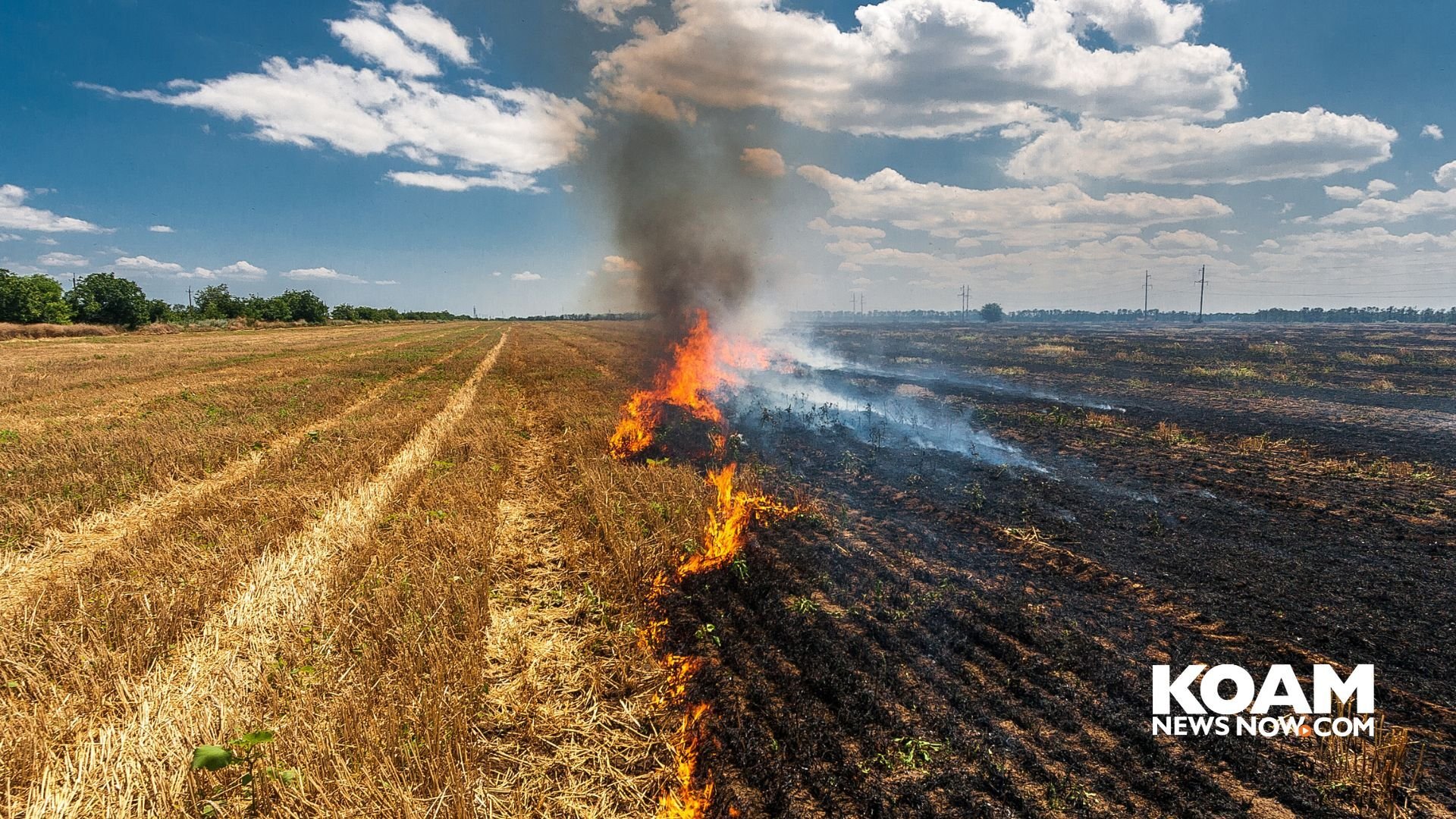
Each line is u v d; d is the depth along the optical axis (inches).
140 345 1993.1
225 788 195.3
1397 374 1263.5
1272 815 186.4
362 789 190.4
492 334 3159.5
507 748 220.7
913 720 230.2
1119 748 214.7
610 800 201.3
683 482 496.4
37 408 840.3
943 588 330.6
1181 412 874.1
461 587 316.5
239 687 242.4
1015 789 197.5
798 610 311.1
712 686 253.1
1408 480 519.5
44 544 391.9
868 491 514.3
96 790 195.6
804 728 227.0
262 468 551.8
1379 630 283.4
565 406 888.3
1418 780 197.8
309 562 355.6
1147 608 308.5
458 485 497.7
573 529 418.0
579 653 280.8
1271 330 3663.9
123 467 533.3
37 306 2385.6
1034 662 263.6
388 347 2097.7
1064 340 2513.5
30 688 241.8
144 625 273.9
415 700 230.8
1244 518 434.6
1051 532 412.5
